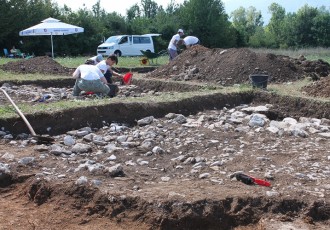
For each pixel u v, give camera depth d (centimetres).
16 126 789
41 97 1133
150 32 4378
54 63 1736
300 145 727
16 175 608
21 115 789
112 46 3100
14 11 3497
